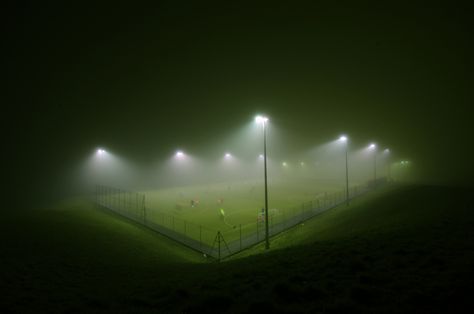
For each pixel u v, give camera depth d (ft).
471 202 78.18
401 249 39.83
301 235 86.84
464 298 23.52
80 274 50.83
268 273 39.40
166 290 38.01
